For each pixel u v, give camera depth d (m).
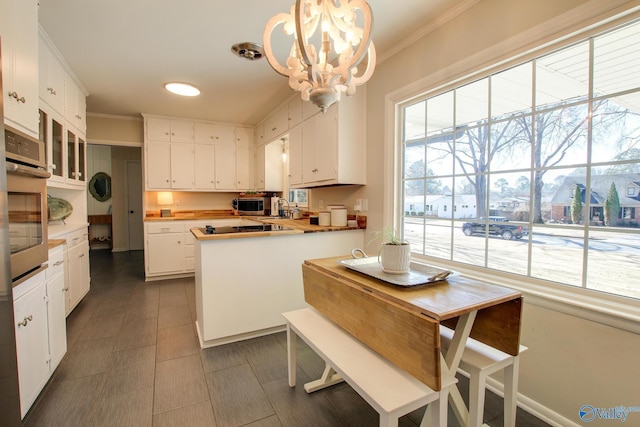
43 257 1.67
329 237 2.80
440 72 2.13
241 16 2.09
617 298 1.40
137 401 1.70
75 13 2.04
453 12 2.02
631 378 1.30
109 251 6.41
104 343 2.37
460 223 2.12
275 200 4.60
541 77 1.67
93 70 2.93
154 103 3.91
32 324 1.58
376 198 2.73
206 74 3.03
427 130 2.36
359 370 1.23
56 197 3.34
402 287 1.31
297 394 1.77
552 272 1.64
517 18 1.70
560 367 1.52
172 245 4.27
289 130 3.68
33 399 1.59
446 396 1.13
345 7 1.24
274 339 2.48
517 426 1.54
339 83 1.32
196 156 4.75
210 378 1.93
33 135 1.75
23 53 1.63
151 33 2.30
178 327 2.67
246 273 2.45
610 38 1.42
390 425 1.01
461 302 1.14
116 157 6.34
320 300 1.72
